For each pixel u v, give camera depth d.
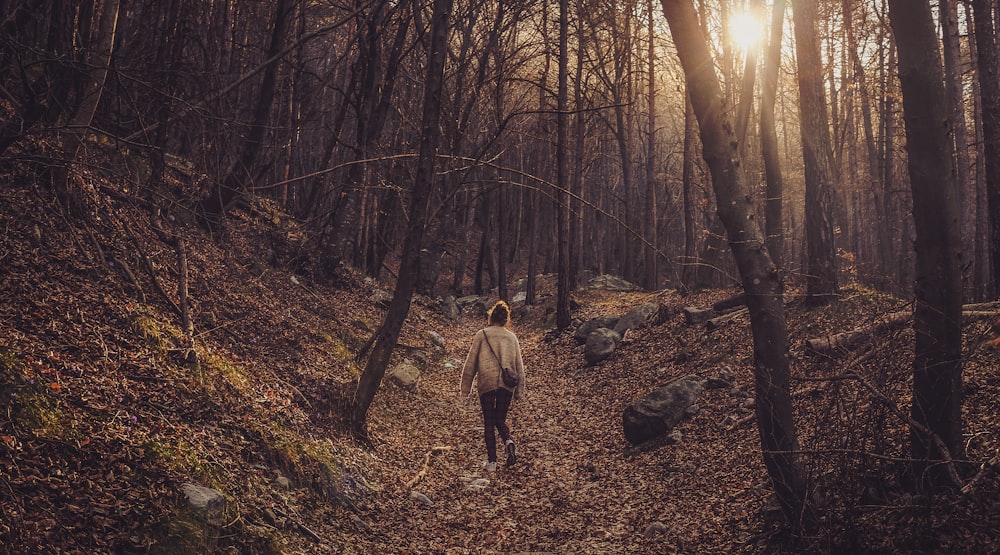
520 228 44.50
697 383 9.49
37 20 8.19
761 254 4.85
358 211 23.30
